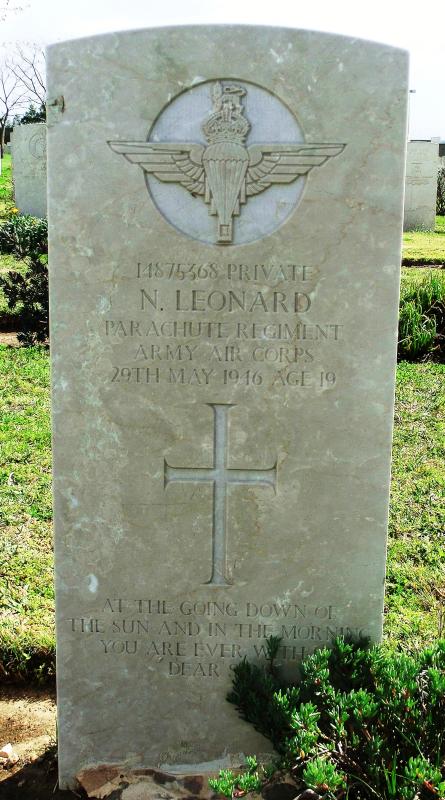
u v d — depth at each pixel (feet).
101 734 4.90
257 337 4.60
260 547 4.75
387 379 4.62
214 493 4.72
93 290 4.58
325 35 4.40
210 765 4.90
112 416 4.66
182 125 4.48
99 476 4.71
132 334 4.61
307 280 4.56
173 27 4.40
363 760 4.41
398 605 5.90
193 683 4.86
